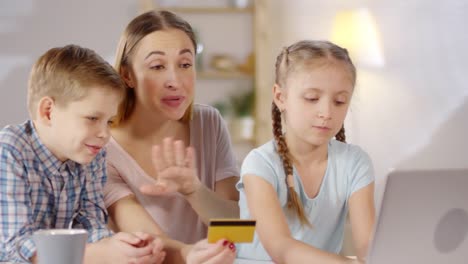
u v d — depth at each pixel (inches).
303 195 63.4
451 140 145.8
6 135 57.6
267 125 178.5
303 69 60.9
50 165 59.4
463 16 143.9
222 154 76.0
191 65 68.1
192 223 71.2
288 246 55.9
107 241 55.8
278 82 64.3
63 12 175.9
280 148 63.6
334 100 61.2
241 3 179.2
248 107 180.1
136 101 68.5
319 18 173.9
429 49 150.0
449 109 146.0
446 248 45.8
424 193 43.7
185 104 67.8
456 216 45.4
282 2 180.4
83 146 57.4
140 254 54.5
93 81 56.5
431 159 149.3
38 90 57.9
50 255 42.4
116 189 66.3
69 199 61.3
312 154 63.7
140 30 66.6
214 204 65.5
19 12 174.9
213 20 180.1
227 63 178.1
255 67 178.2
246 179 61.9
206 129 74.6
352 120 162.1
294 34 179.2
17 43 175.0
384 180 42.9
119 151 69.3
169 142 60.9
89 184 62.8
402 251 44.8
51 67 57.1
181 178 61.8
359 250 61.2
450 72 146.2
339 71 60.9
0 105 174.9
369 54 158.9
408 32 153.8
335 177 64.0
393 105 156.1
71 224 60.8
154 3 177.8
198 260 49.9
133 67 67.3
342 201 64.1
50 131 58.2
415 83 152.4
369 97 159.5
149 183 69.4
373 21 159.5
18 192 56.1
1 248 54.7
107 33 177.2
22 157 57.4
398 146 155.2
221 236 48.5
